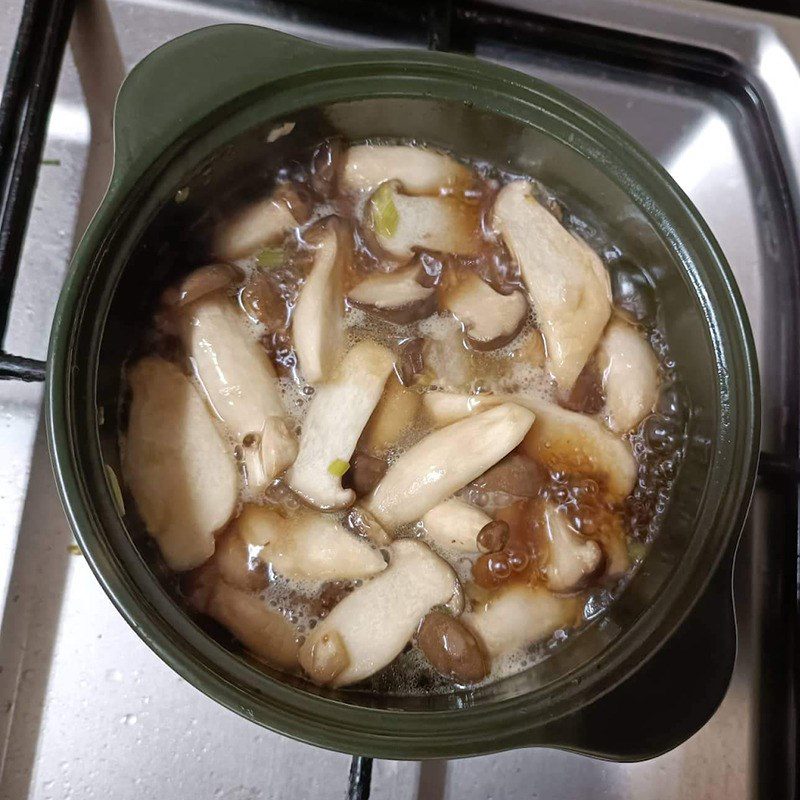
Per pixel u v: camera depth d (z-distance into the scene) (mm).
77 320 236
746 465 256
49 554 300
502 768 308
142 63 250
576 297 296
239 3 332
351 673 268
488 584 280
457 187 308
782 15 350
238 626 269
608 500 291
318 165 296
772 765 311
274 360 291
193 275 281
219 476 275
